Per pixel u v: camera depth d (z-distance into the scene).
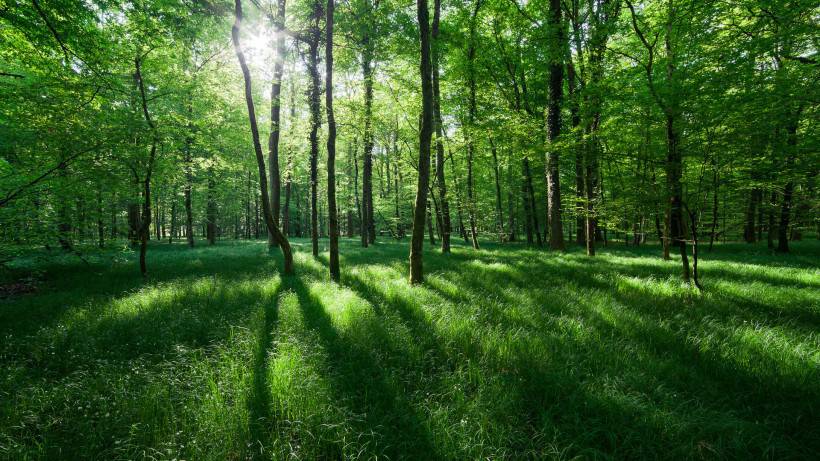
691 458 2.57
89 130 8.63
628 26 9.76
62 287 9.19
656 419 2.91
